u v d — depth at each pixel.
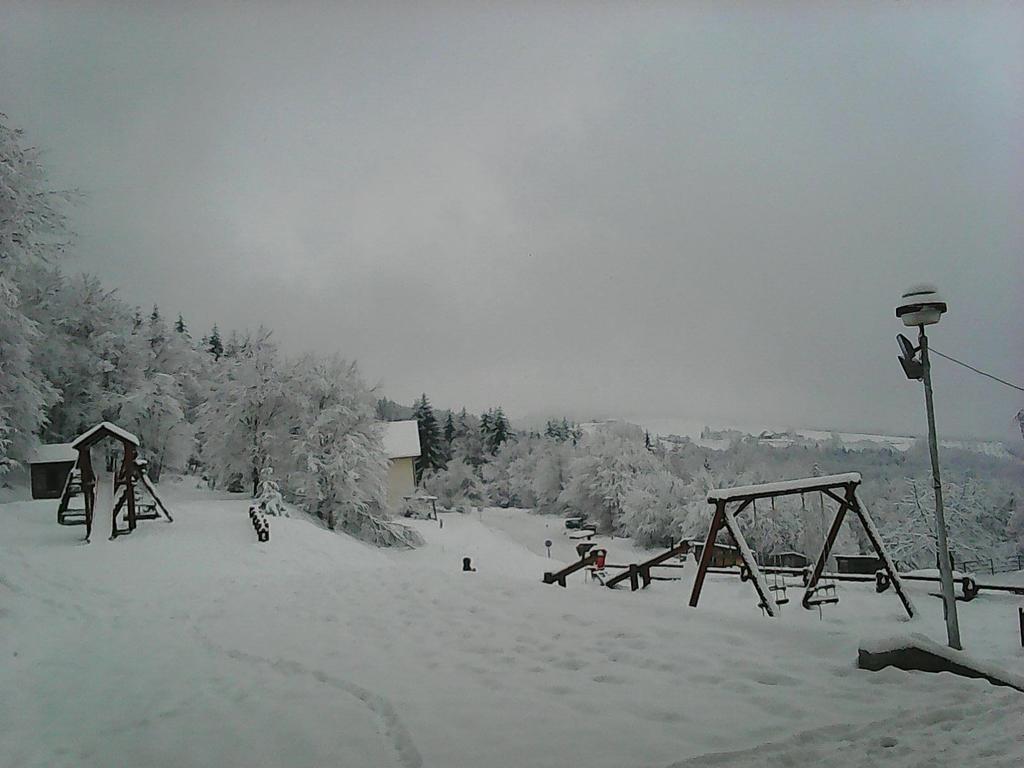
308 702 6.83
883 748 5.20
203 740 6.04
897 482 41.31
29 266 28.98
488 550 44.66
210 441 42.34
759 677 7.03
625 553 51.38
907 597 12.98
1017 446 37.97
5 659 9.27
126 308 43.25
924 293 9.07
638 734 5.59
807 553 23.89
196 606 12.59
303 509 40.31
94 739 6.33
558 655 8.07
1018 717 5.76
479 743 5.51
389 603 11.59
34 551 19.84
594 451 65.12
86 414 41.06
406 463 59.09
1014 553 37.44
